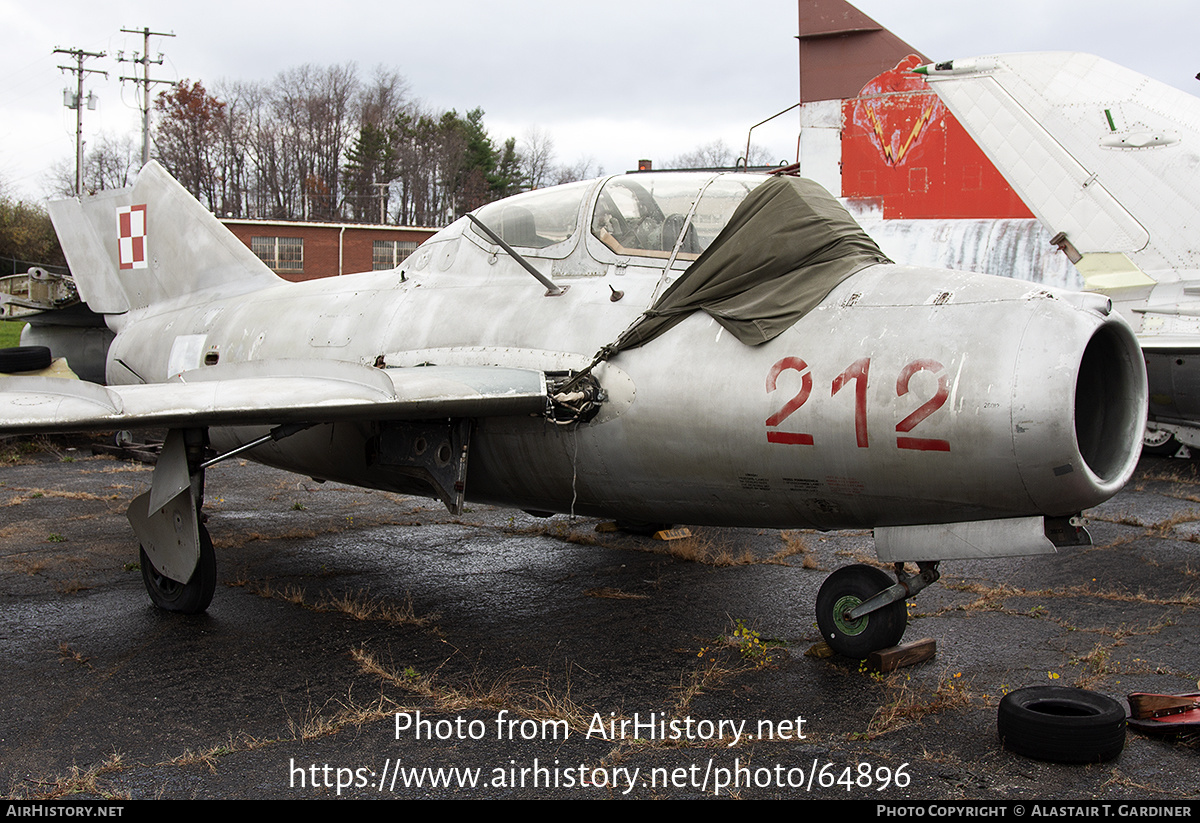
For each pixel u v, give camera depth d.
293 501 10.52
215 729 4.23
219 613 6.18
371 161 73.44
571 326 5.56
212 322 8.38
